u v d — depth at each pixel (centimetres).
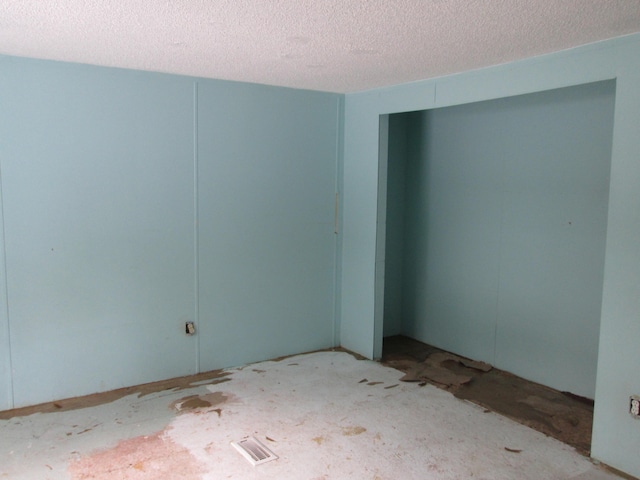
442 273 477
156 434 307
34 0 216
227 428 316
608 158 346
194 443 297
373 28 252
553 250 383
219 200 399
